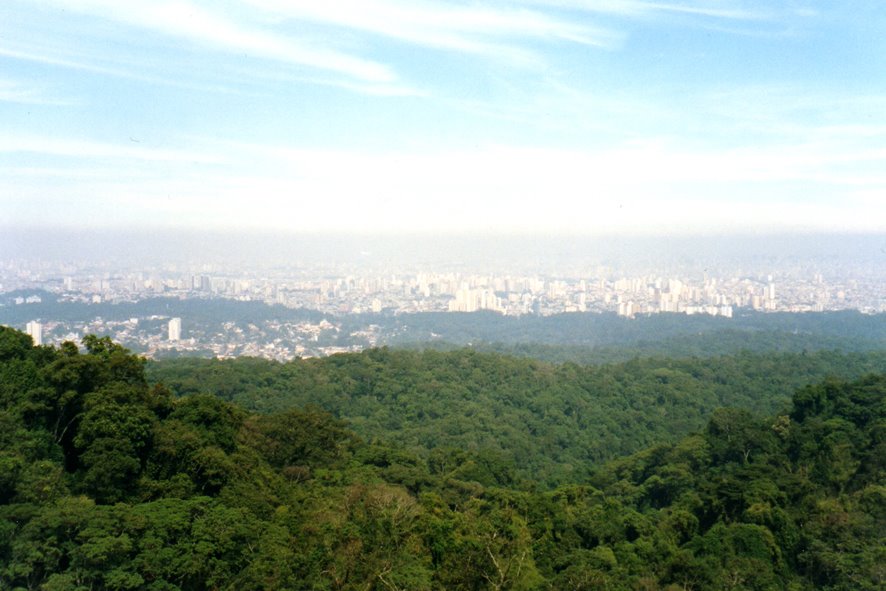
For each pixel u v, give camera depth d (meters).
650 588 48.88
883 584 49.38
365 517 47.91
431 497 57.38
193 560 37.59
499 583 45.25
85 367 47.56
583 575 48.72
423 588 41.62
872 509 59.00
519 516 56.50
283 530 43.59
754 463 75.44
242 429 66.38
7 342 50.00
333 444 73.31
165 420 53.16
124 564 35.66
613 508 64.88
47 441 45.03
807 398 83.75
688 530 60.00
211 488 48.09
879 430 72.62
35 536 34.75
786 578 53.03
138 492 44.19
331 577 41.03
